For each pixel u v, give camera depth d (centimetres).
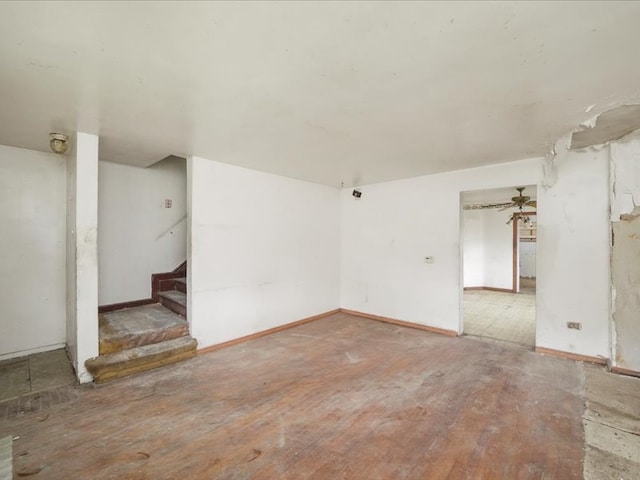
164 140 296
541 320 353
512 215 792
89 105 220
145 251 432
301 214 480
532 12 129
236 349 368
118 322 348
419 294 455
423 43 150
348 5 125
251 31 140
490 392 261
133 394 258
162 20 133
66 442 197
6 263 326
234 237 389
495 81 187
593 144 313
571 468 174
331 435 205
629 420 220
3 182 324
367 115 237
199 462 180
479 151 331
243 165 391
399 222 478
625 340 296
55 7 125
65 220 360
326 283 527
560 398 251
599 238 318
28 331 338
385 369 309
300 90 197
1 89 195
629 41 148
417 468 175
